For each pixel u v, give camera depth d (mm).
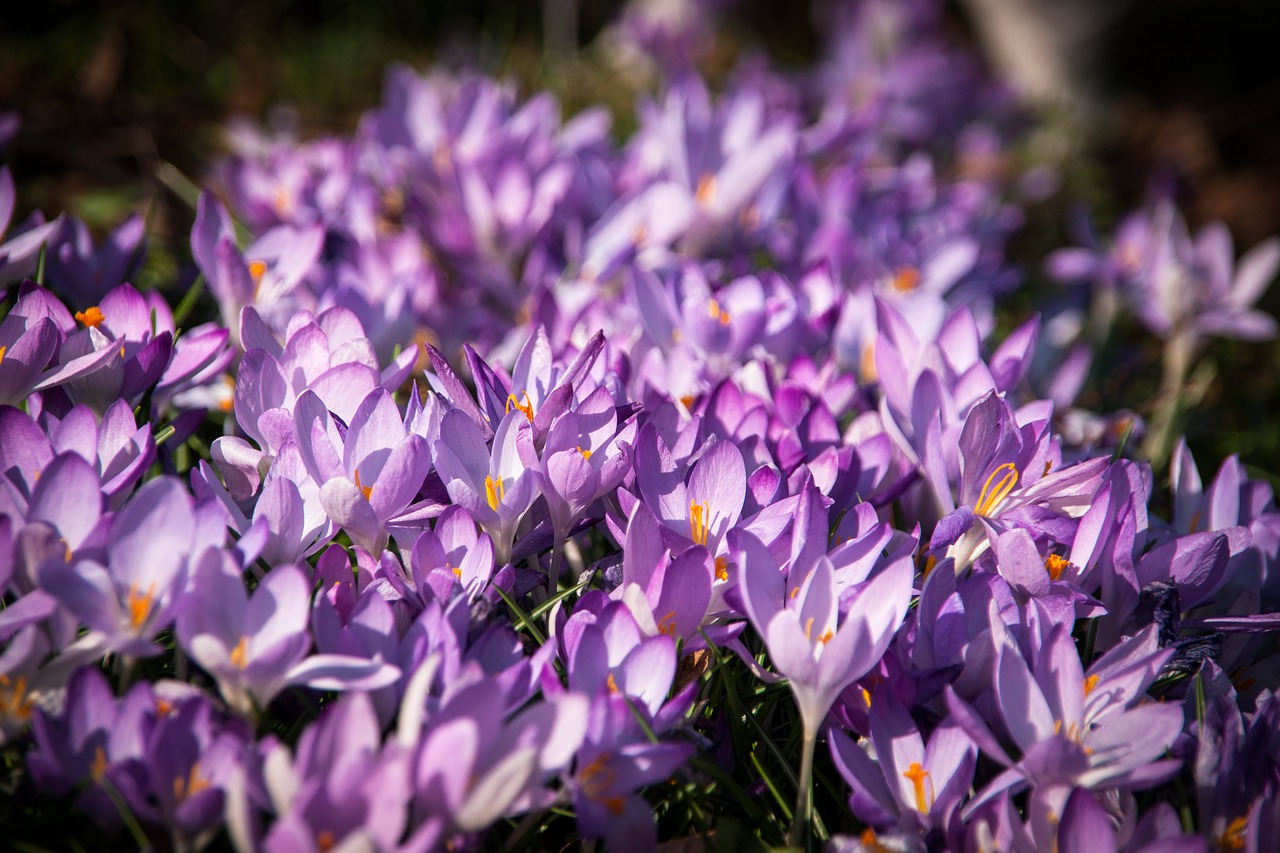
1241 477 592
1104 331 813
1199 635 544
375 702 475
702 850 493
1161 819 481
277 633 468
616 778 467
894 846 479
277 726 490
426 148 782
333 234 671
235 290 590
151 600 469
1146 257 790
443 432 510
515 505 509
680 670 514
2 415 491
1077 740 489
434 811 448
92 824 473
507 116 845
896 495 546
